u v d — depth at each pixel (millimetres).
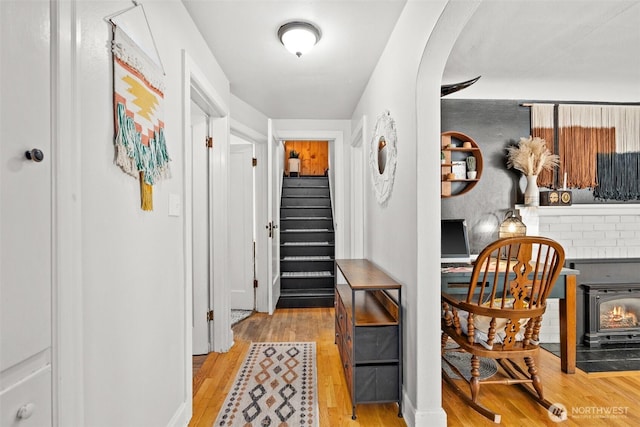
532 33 2230
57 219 882
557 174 3254
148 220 1438
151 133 1443
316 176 6973
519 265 1925
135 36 1328
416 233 1775
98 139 1083
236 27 2182
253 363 2637
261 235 4070
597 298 3104
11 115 755
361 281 2092
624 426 1848
